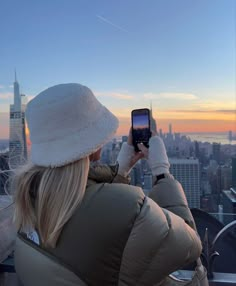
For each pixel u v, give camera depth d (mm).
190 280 1120
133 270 853
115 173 1044
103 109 981
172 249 877
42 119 921
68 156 877
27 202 924
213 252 1499
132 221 846
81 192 871
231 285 1470
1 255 1501
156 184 1143
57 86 962
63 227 857
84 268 840
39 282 884
